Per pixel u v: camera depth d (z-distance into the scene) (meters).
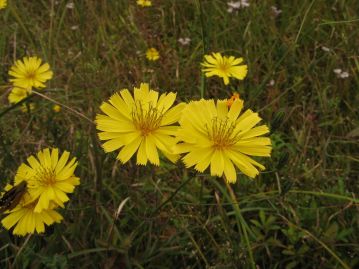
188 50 0.29
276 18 0.32
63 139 0.21
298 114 0.24
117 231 0.16
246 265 0.16
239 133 0.12
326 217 0.19
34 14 0.32
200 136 0.12
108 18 0.32
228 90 0.27
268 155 0.12
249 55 0.28
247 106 0.23
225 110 0.13
